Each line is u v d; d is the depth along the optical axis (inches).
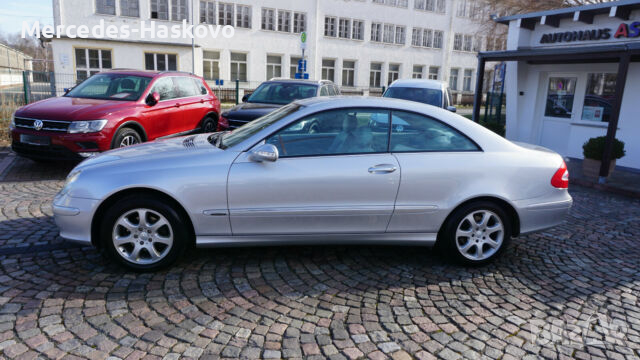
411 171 151.9
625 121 384.8
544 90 458.9
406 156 153.9
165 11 1044.5
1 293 132.2
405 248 180.4
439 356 111.2
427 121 159.6
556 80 446.0
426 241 159.5
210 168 145.4
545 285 153.5
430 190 153.6
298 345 113.0
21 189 249.4
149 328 117.6
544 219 164.9
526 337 121.3
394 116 157.6
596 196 294.5
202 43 1093.1
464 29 1482.5
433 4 1408.7
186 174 144.2
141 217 145.5
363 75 1334.9
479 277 156.9
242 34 1136.8
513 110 481.4
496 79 598.9
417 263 166.4
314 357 108.4
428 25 1407.5
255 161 146.6
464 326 125.2
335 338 116.6
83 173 146.3
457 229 158.7
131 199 143.6
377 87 1378.0
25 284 138.3
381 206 152.0
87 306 127.0
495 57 433.1
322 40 1245.7
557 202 165.3
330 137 153.3
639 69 370.3
